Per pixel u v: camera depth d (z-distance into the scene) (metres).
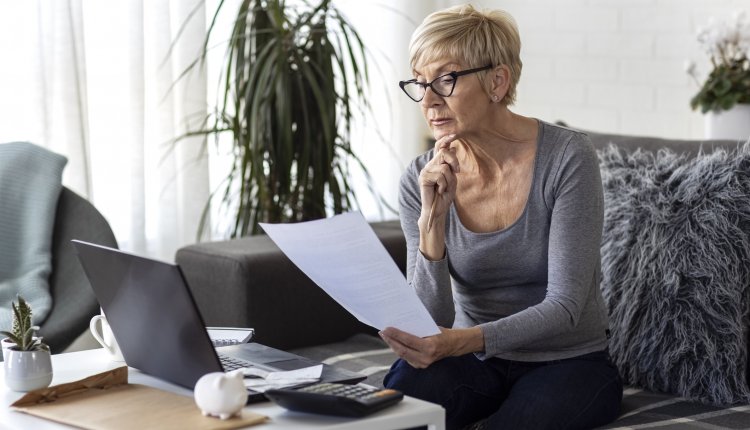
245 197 3.48
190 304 1.50
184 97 3.63
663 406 2.15
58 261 2.75
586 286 1.94
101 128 3.52
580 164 1.98
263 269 2.65
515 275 2.05
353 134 4.35
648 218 2.36
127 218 3.60
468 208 2.08
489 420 1.94
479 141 2.03
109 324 1.75
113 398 1.56
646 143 2.59
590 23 4.00
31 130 3.27
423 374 1.96
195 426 1.40
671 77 3.78
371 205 4.45
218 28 3.79
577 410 1.91
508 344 1.84
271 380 1.61
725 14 3.60
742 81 3.20
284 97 3.25
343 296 1.72
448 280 2.04
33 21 3.22
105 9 3.47
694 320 2.22
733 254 2.24
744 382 2.20
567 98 4.11
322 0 3.37
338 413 1.44
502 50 1.97
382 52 4.00
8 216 2.77
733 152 2.37
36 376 1.65
